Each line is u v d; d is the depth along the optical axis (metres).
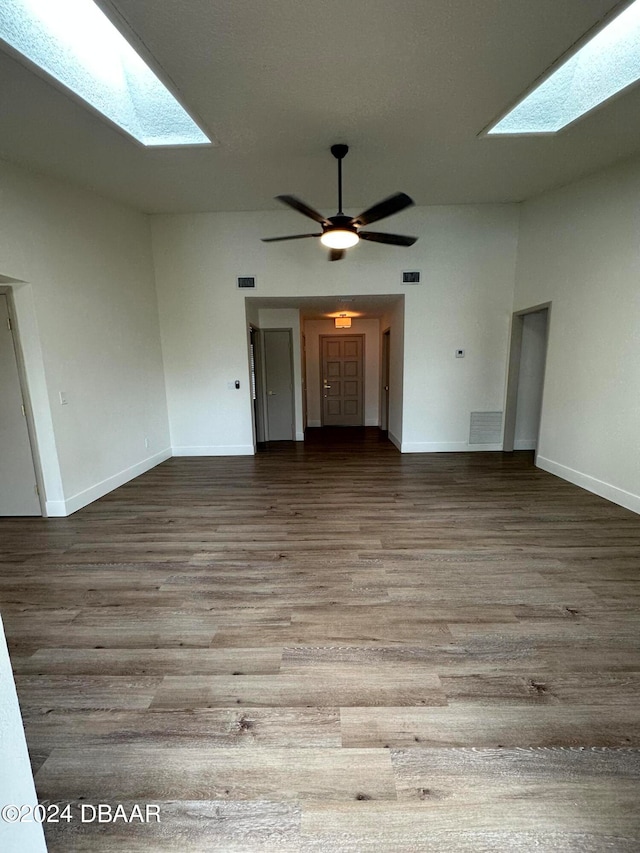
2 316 3.31
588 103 2.73
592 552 2.76
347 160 3.54
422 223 5.18
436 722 1.49
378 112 2.79
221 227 5.21
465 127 2.99
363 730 1.46
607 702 1.57
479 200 4.85
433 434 5.74
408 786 1.27
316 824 1.17
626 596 2.26
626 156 3.41
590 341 3.90
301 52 2.19
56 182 3.56
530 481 4.34
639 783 1.27
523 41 2.14
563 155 3.44
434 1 1.87
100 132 2.86
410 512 3.51
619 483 3.60
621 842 1.12
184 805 1.23
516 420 5.77
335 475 4.72
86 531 3.24
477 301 5.36
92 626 2.07
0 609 2.22
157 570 2.61
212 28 2.00
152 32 2.01
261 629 2.02
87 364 3.93
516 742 1.41
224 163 3.52
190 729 1.48
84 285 3.90
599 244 3.75
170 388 5.62
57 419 3.51
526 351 5.57
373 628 2.01
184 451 5.79
